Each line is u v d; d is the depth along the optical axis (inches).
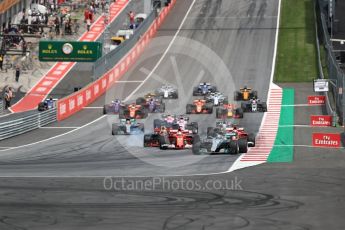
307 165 3784.5
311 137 5039.4
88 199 2566.4
